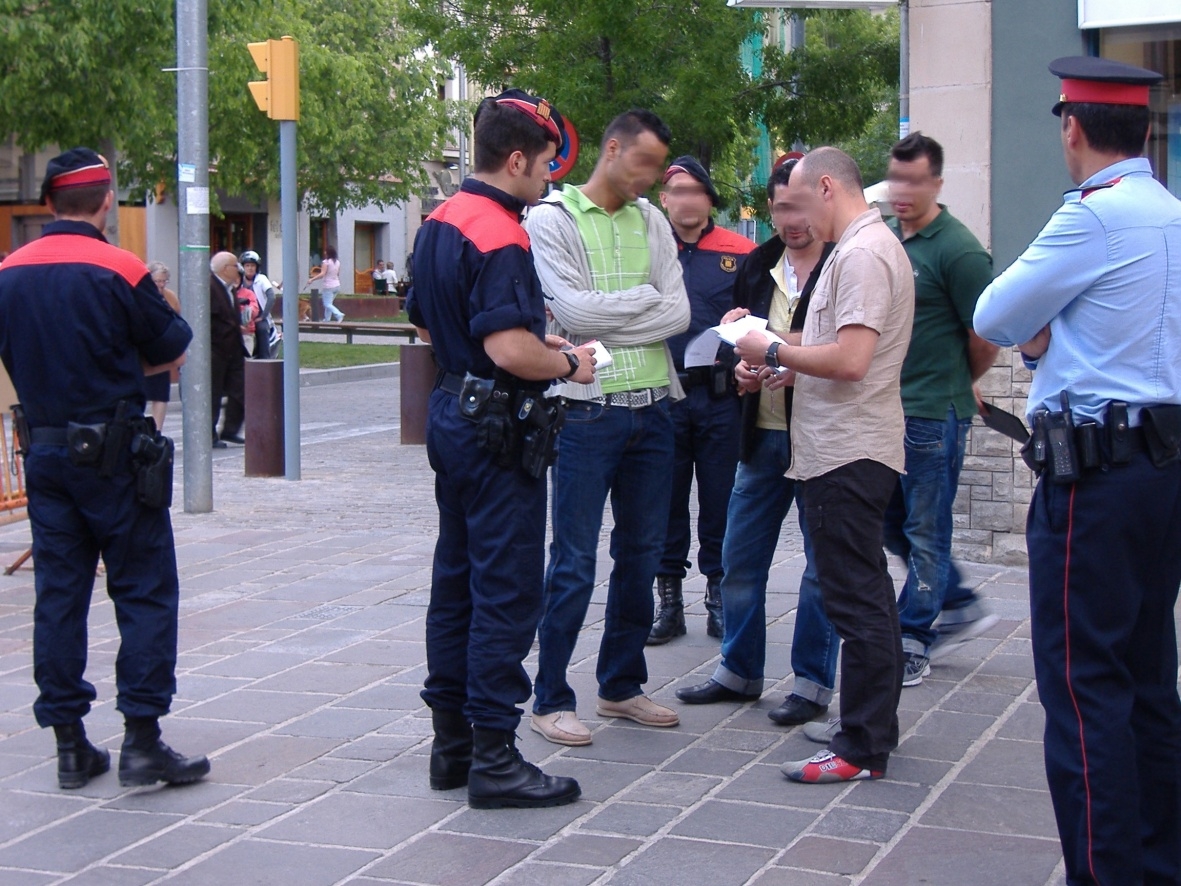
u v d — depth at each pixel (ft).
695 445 19.88
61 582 14.47
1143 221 10.56
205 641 20.18
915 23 23.84
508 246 13.25
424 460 40.11
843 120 51.55
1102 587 10.65
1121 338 10.55
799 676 16.33
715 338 16.33
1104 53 22.84
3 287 14.28
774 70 50.78
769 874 12.07
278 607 22.17
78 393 14.19
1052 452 10.68
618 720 16.47
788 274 17.10
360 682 18.10
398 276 166.20
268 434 36.63
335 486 35.09
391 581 23.97
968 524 24.31
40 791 14.47
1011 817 13.33
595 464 15.28
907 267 14.26
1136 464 10.52
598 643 19.88
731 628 16.94
